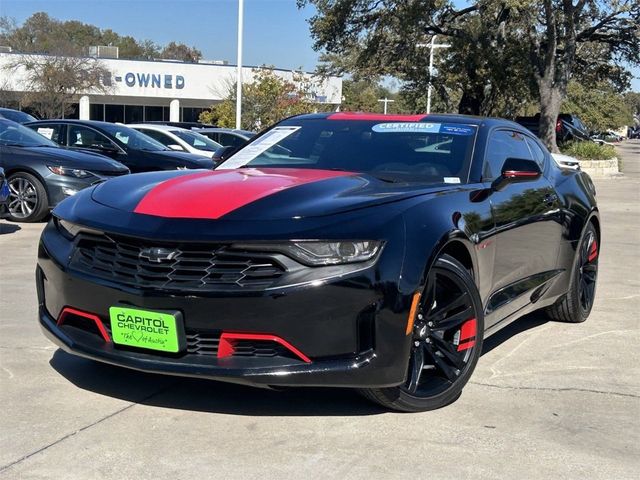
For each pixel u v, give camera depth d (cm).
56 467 318
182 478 311
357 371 342
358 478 316
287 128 532
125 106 4853
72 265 379
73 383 418
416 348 381
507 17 3052
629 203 1636
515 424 381
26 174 1039
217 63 5056
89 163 1066
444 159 470
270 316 337
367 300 342
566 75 2809
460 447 350
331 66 3491
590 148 2869
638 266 866
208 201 373
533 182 527
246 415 379
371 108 6378
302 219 351
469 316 400
